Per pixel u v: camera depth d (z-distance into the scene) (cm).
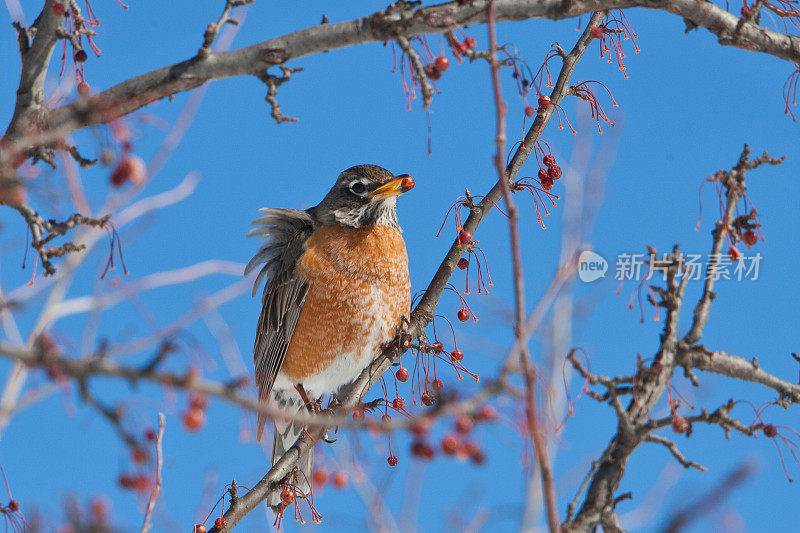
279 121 788
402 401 968
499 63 785
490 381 516
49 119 783
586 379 712
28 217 769
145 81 789
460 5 763
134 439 491
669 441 699
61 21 803
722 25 859
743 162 782
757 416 732
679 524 601
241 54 779
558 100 1001
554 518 526
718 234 784
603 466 704
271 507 1041
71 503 601
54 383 486
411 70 741
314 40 771
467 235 1048
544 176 1010
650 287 768
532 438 551
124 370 441
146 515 689
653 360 751
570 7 782
